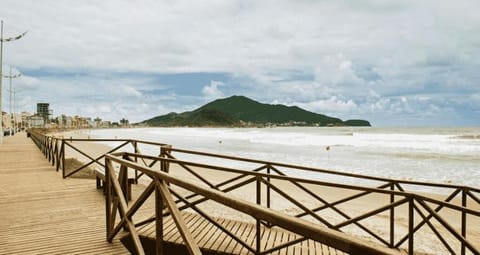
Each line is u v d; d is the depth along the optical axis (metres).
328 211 10.03
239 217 8.07
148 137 76.75
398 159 25.47
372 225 8.52
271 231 5.25
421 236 7.64
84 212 5.57
